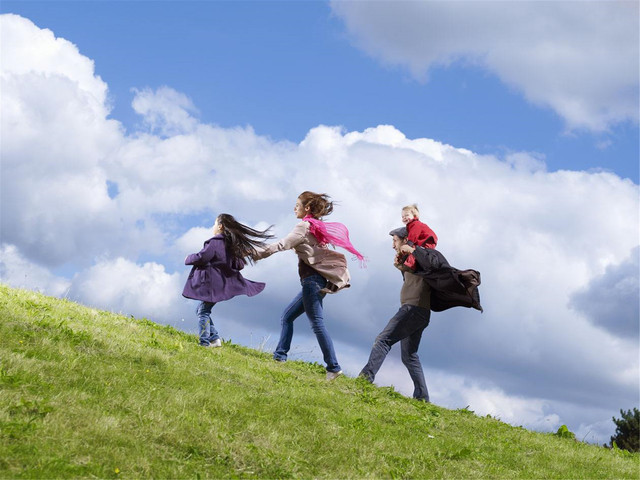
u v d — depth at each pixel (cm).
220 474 503
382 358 998
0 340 675
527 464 739
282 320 1045
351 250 950
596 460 835
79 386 597
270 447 581
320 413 730
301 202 977
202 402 654
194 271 974
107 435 505
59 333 753
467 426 866
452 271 959
